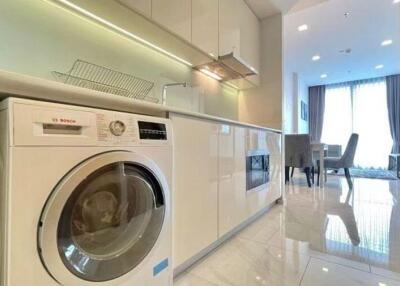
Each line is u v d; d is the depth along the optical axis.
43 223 0.64
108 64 1.58
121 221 0.89
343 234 1.85
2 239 0.61
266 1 2.65
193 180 1.31
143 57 1.83
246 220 2.01
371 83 6.98
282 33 2.89
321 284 1.19
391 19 3.72
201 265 1.38
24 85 0.66
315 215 2.36
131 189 0.91
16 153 0.61
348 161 3.99
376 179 4.94
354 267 1.35
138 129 0.93
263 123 2.99
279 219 2.23
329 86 7.60
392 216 2.31
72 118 0.72
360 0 3.25
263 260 1.44
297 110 6.37
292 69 6.07
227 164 1.65
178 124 1.21
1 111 0.63
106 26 1.55
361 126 7.11
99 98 0.85
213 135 1.49
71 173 0.71
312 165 4.20
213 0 2.04
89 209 0.78
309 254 1.51
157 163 1.01
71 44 1.39
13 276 0.60
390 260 1.43
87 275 0.76
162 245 1.04
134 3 1.33
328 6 3.37
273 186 2.57
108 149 0.81
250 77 2.72
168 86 2.05
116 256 0.85
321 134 7.65
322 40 4.43
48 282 0.66
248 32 2.69
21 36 1.19
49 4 1.29
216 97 2.75
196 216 1.33
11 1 1.16
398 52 5.00
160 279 1.02
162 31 1.60
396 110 6.63
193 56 2.04
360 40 4.44
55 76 1.30
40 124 0.66
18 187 0.61
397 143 6.62
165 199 1.05
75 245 0.73
